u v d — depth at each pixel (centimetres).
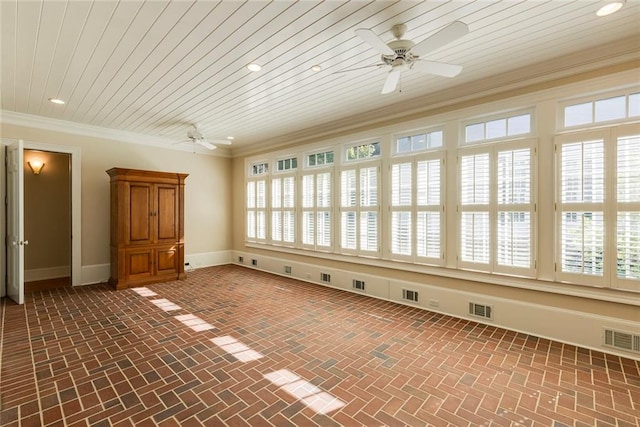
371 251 446
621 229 266
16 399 207
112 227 508
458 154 360
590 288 282
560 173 294
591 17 223
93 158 520
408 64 233
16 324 335
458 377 236
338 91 361
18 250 397
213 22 226
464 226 357
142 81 329
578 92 284
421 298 396
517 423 186
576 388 221
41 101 391
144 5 205
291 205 576
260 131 545
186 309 390
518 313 321
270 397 211
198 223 661
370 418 191
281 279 559
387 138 429
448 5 209
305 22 227
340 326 336
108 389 219
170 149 617
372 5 208
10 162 423
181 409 198
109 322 344
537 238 308
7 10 209
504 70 311
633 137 261
